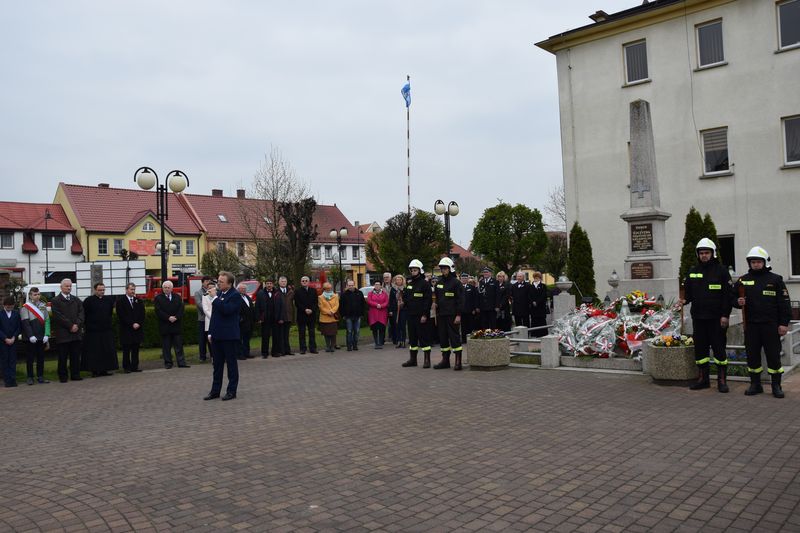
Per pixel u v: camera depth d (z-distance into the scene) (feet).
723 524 13.98
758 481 16.70
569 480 17.30
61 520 15.40
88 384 40.57
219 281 32.48
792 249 70.64
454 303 40.01
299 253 84.53
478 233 139.54
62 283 42.91
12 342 40.50
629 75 82.99
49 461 21.16
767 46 71.72
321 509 15.69
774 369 27.73
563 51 88.17
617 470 18.04
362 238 229.66
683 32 77.61
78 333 42.96
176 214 194.18
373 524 14.61
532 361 42.09
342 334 74.90
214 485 17.88
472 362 39.55
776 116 71.10
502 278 53.72
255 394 33.76
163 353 47.88
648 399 28.02
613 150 83.41
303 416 27.20
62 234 174.19
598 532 13.76
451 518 14.84
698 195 76.54
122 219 183.93
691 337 32.63
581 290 76.43
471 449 20.80
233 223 200.23
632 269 45.98
